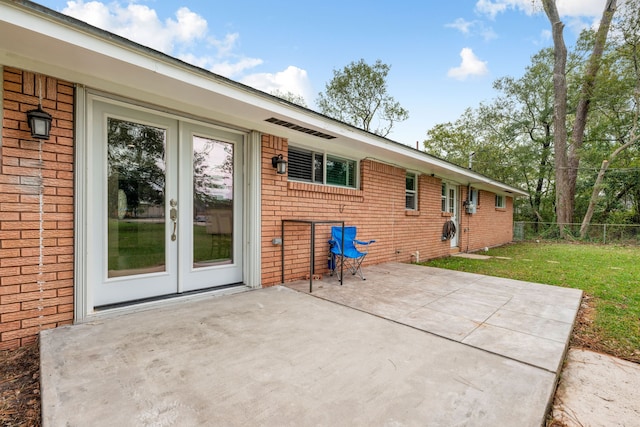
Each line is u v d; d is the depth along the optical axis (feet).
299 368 6.77
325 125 14.17
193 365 6.78
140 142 10.68
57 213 8.68
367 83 58.23
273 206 14.47
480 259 27.25
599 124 56.49
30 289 8.26
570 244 43.68
